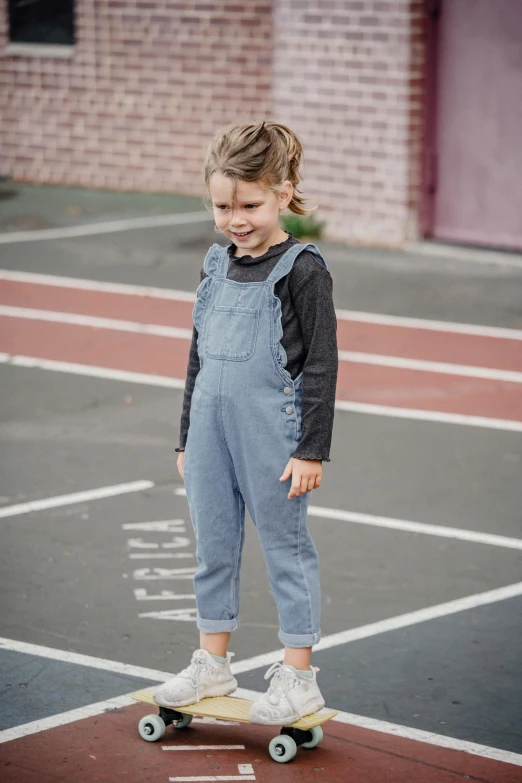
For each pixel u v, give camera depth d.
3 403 9.91
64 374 10.77
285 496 4.56
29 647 5.70
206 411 4.59
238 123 4.55
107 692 5.24
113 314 12.88
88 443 8.94
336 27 16.20
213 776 4.52
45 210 18.70
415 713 5.11
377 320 12.67
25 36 20.83
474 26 15.34
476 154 15.65
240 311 4.53
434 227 16.19
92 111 20.39
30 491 7.92
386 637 5.86
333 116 16.45
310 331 4.48
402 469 8.44
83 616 6.07
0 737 4.80
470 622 6.04
